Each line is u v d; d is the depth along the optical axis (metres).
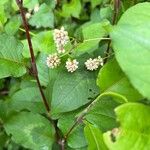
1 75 0.19
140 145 0.13
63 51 0.19
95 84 0.19
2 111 0.22
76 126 0.19
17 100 0.22
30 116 0.21
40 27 0.27
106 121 0.18
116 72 0.16
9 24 0.24
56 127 0.21
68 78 0.20
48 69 0.22
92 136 0.17
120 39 0.13
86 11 0.29
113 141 0.13
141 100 0.16
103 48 0.22
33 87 0.22
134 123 0.13
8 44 0.20
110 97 0.18
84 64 0.20
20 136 0.21
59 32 0.19
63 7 0.28
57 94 0.19
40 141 0.20
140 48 0.13
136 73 0.12
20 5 0.18
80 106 0.19
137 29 0.13
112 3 0.23
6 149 0.25
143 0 0.22
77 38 0.21
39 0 0.26
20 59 0.20
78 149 0.19
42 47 0.21
